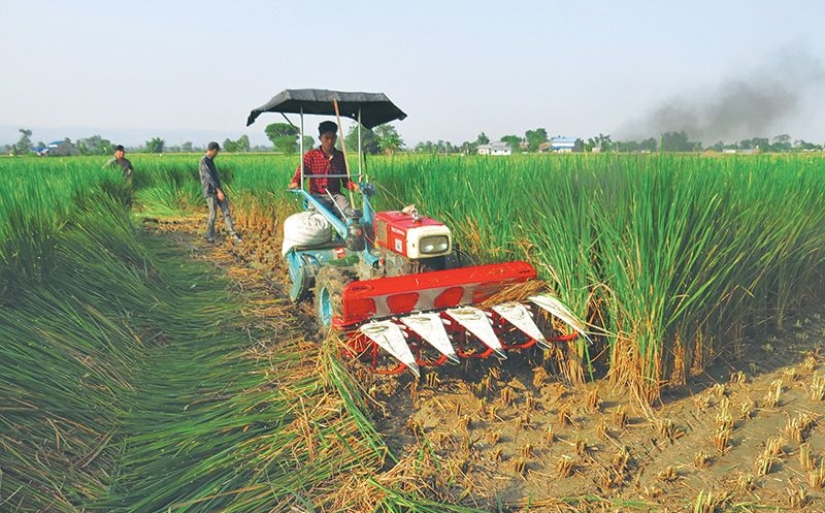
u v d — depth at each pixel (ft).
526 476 11.12
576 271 14.69
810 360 15.37
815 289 20.89
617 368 14.33
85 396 12.48
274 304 21.15
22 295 15.10
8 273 15.19
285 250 21.49
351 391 13.28
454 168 23.32
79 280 17.81
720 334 15.57
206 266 26.96
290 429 12.19
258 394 13.70
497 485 10.84
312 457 11.24
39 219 17.88
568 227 14.62
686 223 13.65
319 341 17.33
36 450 10.53
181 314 19.21
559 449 11.98
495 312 15.11
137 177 56.49
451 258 17.28
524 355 15.98
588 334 14.60
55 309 15.21
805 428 12.36
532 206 16.66
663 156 15.33
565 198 15.47
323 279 17.08
